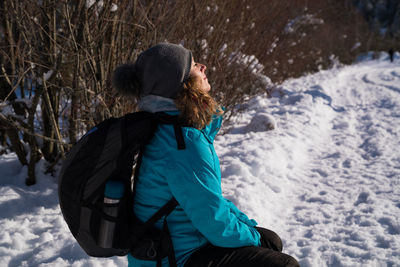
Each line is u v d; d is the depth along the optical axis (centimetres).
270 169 421
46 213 302
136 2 325
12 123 291
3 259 242
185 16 403
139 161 130
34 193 325
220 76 491
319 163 473
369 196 357
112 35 308
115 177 127
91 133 131
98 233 126
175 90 130
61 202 131
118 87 138
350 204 347
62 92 336
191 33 423
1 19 295
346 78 1392
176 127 126
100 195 126
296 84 1059
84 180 125
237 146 490
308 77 1320
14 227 279
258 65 685
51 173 350
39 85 303
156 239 128
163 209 127
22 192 322
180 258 132
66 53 298
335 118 720
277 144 495
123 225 128
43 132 347
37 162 351
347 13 2562
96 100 317
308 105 752
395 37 3628
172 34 376
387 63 2475
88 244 132
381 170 429
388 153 489
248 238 134
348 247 271
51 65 296
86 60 287
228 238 128
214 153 129
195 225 125
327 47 1916
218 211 123
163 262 131
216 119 138
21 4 282
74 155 130
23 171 348
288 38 897
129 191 132
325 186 396
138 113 132
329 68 1884
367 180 400
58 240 258
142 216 131
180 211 130
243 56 594
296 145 518
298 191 389
